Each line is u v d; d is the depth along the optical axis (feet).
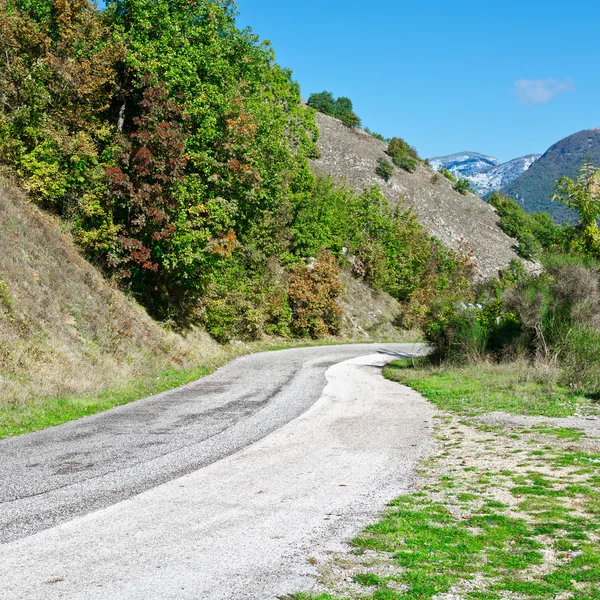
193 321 86.94
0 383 38.32
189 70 74.13
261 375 64.85
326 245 155.84
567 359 56.13
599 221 83.46
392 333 159.94
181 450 29.43
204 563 15.72
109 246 68.08
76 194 68.23
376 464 27.37
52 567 15.26
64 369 45.47
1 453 27.63
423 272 182.29
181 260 72.18
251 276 111.86
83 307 57.06
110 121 81.87
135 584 14.32
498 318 72.69
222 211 77.25
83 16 69.87
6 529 17.94
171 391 51.57
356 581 14.71
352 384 58.75
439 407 44.42
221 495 22.15
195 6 78.84
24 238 56.18
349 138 334.85
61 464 25.91
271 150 98.17
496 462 27.55
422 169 350.43
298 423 37.73
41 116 66.23
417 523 19.10
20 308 47.47
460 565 15.70
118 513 19.80
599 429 34.81
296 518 19.63
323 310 133.28
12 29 65.36
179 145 69.21
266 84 133.39
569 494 22.02
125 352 57.77
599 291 65.57
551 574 14.98
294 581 14.67
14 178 63.62
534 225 321.93
